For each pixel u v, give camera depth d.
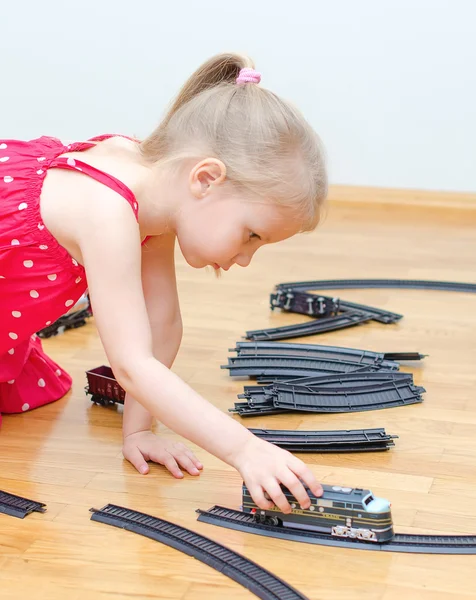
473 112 2.77
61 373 1.55
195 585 1.01
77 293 1.26
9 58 3.05
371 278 2.18
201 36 2.90
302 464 1.07
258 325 1.86
